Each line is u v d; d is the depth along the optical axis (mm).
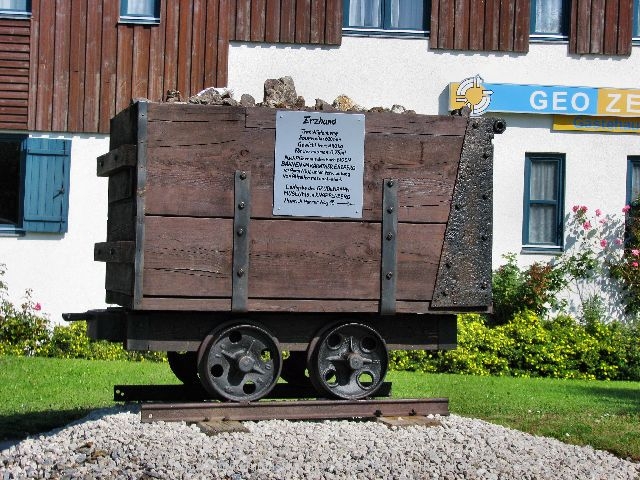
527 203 17438
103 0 16781
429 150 7922
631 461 7961
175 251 7484
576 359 15289
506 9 17344
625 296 17219
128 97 16797
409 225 7891
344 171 7762
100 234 16688
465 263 7980
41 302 16547
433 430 7609
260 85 17062
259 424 7465
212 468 6445
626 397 11945
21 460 6887
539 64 17438
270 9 17031
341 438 7160
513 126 17422
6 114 16641
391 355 14625
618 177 17516
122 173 7816
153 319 7562
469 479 6570
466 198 7980
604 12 17516
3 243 16562
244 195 7578
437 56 17344
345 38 17203
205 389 7805
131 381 11680
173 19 16875
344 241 7770
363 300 7809
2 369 12695
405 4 17438
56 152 16594
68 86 16703
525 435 7996
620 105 17469
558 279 17016
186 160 7504
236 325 7609
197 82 16906
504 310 16766
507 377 14344
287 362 8961
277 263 7656
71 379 11828
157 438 6973
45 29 16703
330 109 7809
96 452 6832
